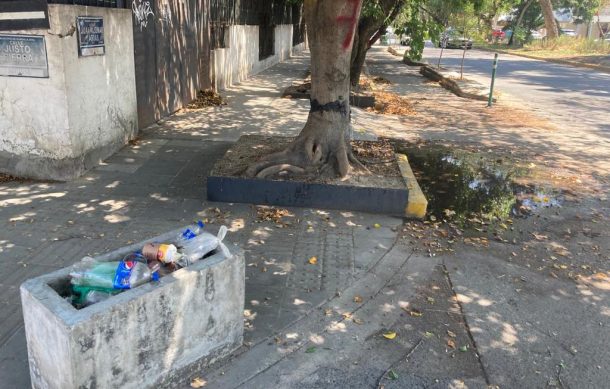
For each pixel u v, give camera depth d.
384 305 4.04
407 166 6.94
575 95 16.08
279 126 9.52
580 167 8.14
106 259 3.04
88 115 6.57
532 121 11.55
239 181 5.80
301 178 5.91
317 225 5.41
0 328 3.50
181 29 10.27
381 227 5.48
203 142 8.18
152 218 5.37
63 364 2.50
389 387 3.17
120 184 6.28
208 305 3.07
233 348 3.36
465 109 12.85
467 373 3.33
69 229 5.02
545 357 3.52
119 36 7.28
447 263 4.78
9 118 6.19
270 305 3.93
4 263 4.32
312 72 6.10
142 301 2.68
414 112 12.17
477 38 20.34
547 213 6.18
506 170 7.85
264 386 3.12
